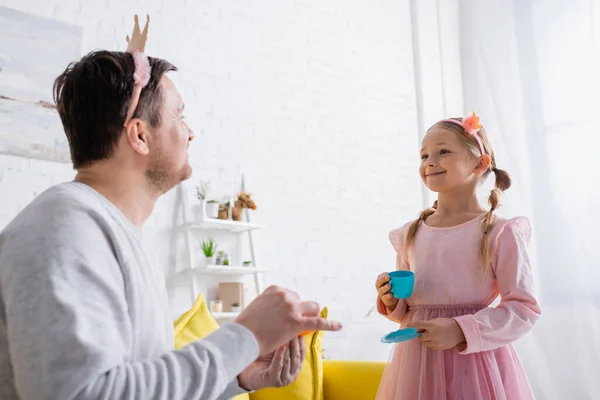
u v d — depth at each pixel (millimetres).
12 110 2414
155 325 924
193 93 2953
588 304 2875
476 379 1441
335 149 3480
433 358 1509
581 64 3051
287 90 3324
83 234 827
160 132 1013
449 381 1472
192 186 2883
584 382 2830
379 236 3588
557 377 2895
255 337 855
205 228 2920
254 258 3018
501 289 1533
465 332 1396
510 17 3336
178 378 771
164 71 1045
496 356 1517
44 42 2523
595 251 2896
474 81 3422
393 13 3951
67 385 713
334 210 3408
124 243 903
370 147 3652
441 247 1604
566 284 2941
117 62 974
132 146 979
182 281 2783
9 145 2389
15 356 767
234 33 3158
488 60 3383
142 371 761
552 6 3184
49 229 814
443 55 3551
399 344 1635
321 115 3451
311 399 2201
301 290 3188
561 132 3074
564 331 2912
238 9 3199
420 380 1504
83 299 776
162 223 2775
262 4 3305
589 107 3000
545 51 3184
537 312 1476
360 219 3516
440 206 1731
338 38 3623
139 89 978
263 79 3232
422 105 3730
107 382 729
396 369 1608
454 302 1540
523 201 3137
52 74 2523
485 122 3346
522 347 2998
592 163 2957
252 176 3096
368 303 3455
